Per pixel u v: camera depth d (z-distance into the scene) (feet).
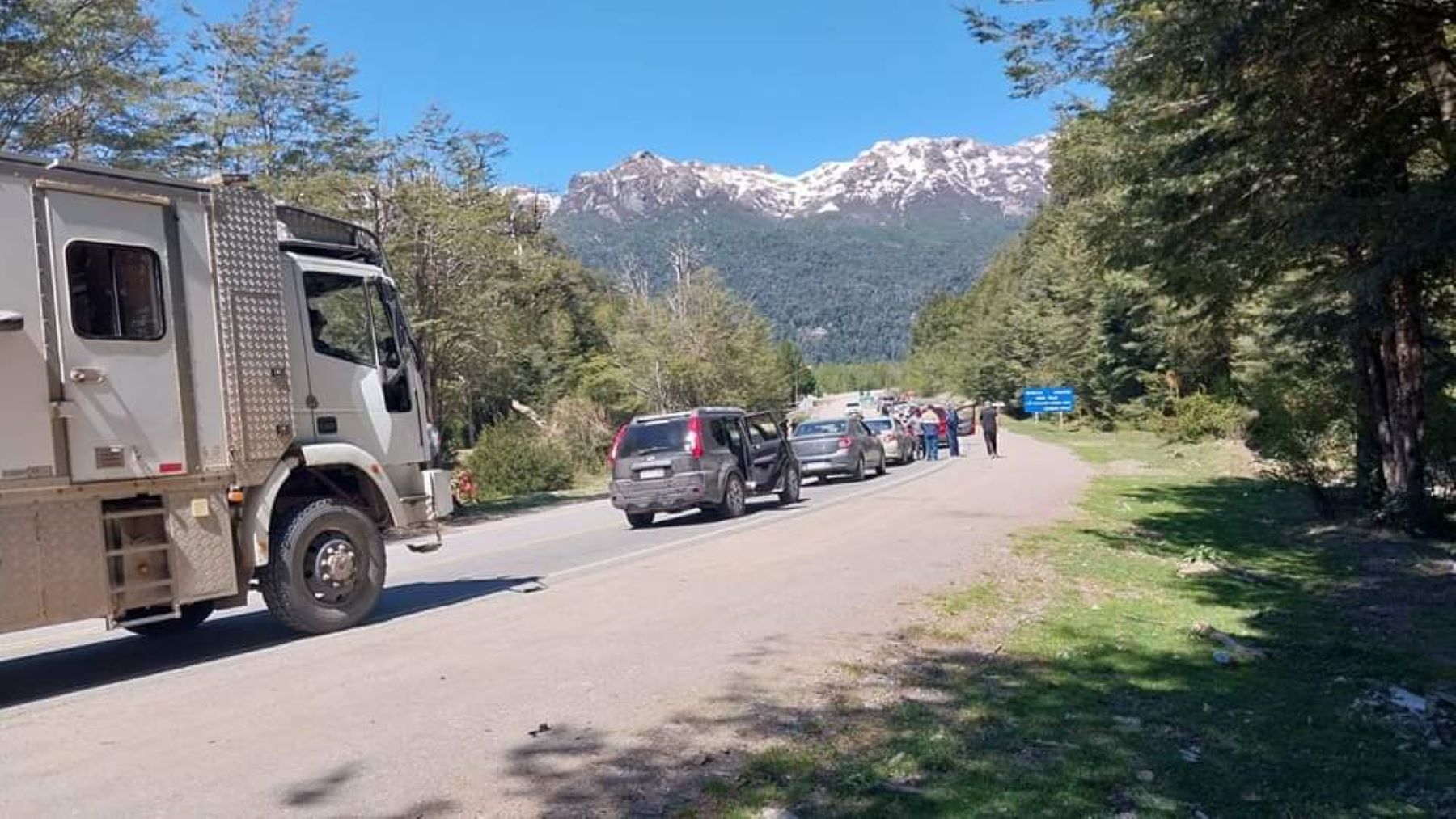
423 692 21.38
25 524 23.45
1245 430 102.47
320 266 31.12
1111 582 35.65
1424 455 46.73
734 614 28.91
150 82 58.70
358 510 30.78
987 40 42.68
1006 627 27.63
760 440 65.00
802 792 15.57
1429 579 35.96
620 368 157.07
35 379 23.72
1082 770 16.78
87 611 24.38
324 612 29.43
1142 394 169.78
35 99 53.88
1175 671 23.76
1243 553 42.91
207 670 25.12
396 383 33.40
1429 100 36.04
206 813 14.96
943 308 467.93
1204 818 15.23
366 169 83.82
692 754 17.29
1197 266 43.70
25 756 18.12
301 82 80.12
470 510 85.10
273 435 28.45
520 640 26.43
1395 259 31.73
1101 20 40.45
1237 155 37.35
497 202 90.53
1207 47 32.24
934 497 65.62
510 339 96.43
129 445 25.29
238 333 27.86
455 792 15.56
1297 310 47.55
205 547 26.76
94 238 24.94
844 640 25.77
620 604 31.12
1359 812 15.66
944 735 18.38
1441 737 19.42
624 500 56.39
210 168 71.31
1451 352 50.98
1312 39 31.63
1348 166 37.11
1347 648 26.03
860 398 418.31
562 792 15.53
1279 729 19.58
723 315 165.37
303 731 18.86
